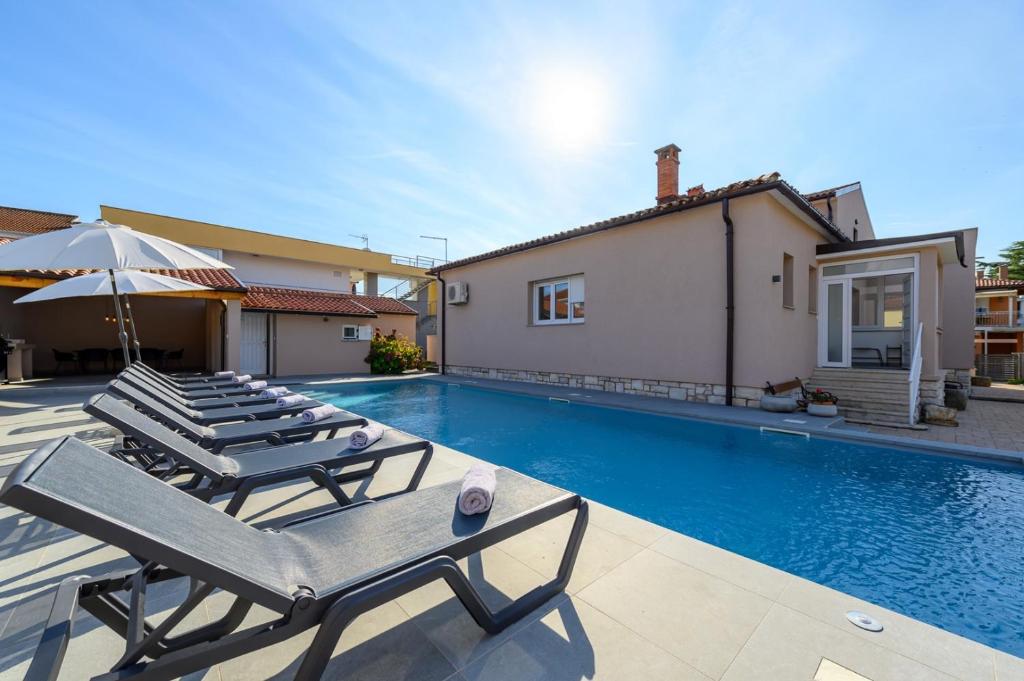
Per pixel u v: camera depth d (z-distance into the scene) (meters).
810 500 4.01
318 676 1.33
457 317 14.39
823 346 9.33
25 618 1.87
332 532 1.82
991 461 4.70
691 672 1.61
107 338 14.11
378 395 10.70
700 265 8.24
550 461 5.26
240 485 2.52
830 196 10.85
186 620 1.87
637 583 2.20
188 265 4.90
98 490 1.28
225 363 12.42
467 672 1.60
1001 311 23.20
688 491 4.28
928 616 2.40
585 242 10.28
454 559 1.72
